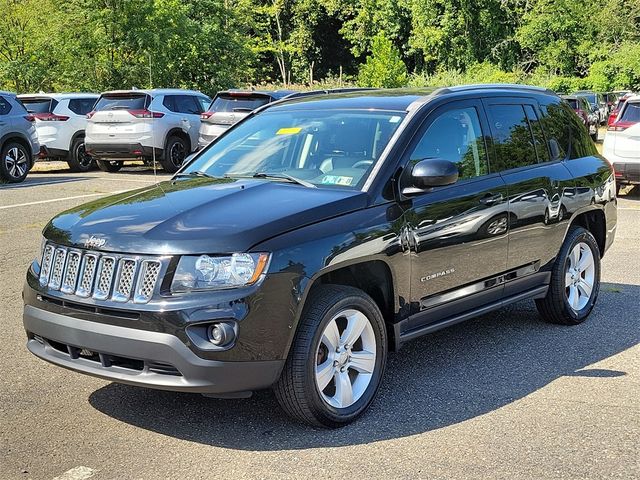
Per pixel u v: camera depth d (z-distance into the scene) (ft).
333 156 16.08
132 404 15.19
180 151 61.36
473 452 12.87
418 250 15.39
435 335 19.90
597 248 21.31
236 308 12.51
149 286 12.71
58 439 13.51
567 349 18.63
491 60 162.71
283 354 12.96
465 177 17.02
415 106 16.71
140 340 12.58
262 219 13.34
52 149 61.52
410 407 14.93
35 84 91.35
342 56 190.39
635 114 46.06
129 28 90.22
